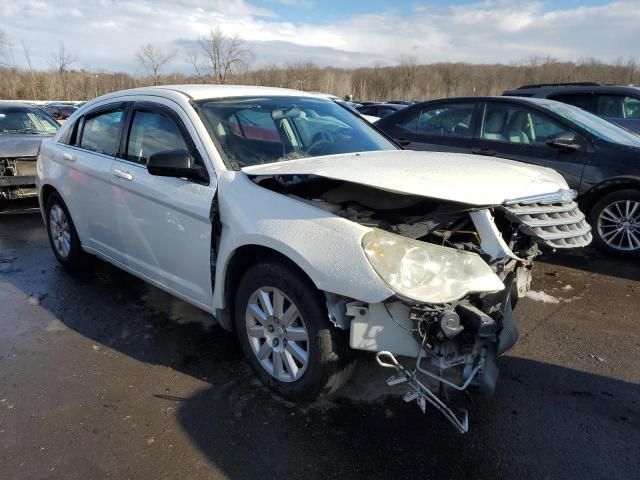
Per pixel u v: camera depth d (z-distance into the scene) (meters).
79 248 4.64
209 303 3.20
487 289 2.37
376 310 2.36
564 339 3.52
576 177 5.20
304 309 2.57
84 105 4.58
